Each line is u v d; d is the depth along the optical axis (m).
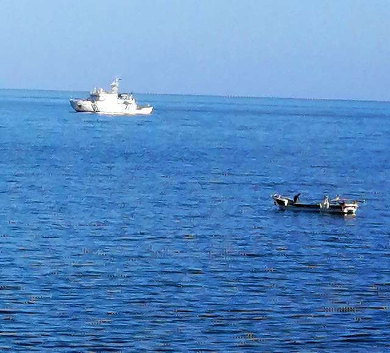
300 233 90.12
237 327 57.03
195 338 55.00
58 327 56.19
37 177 132.12
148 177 137.12
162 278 68.50
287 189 128.88
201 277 69.19
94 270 70.56
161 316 58.84
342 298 63.94
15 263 72.25
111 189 120.81
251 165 163.00
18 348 52.53
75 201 108.12
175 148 199.00
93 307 60.41
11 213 97.50
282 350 53.41
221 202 111.38
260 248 81.44
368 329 57.22
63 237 84.06
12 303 60.75
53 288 64.81
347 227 94.31
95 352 52.31
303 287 66.81
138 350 52.81
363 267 74.06
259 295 64.25
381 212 106.56
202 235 87.44
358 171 157.62
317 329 57.00
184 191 121.50
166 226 92.00
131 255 76.69
